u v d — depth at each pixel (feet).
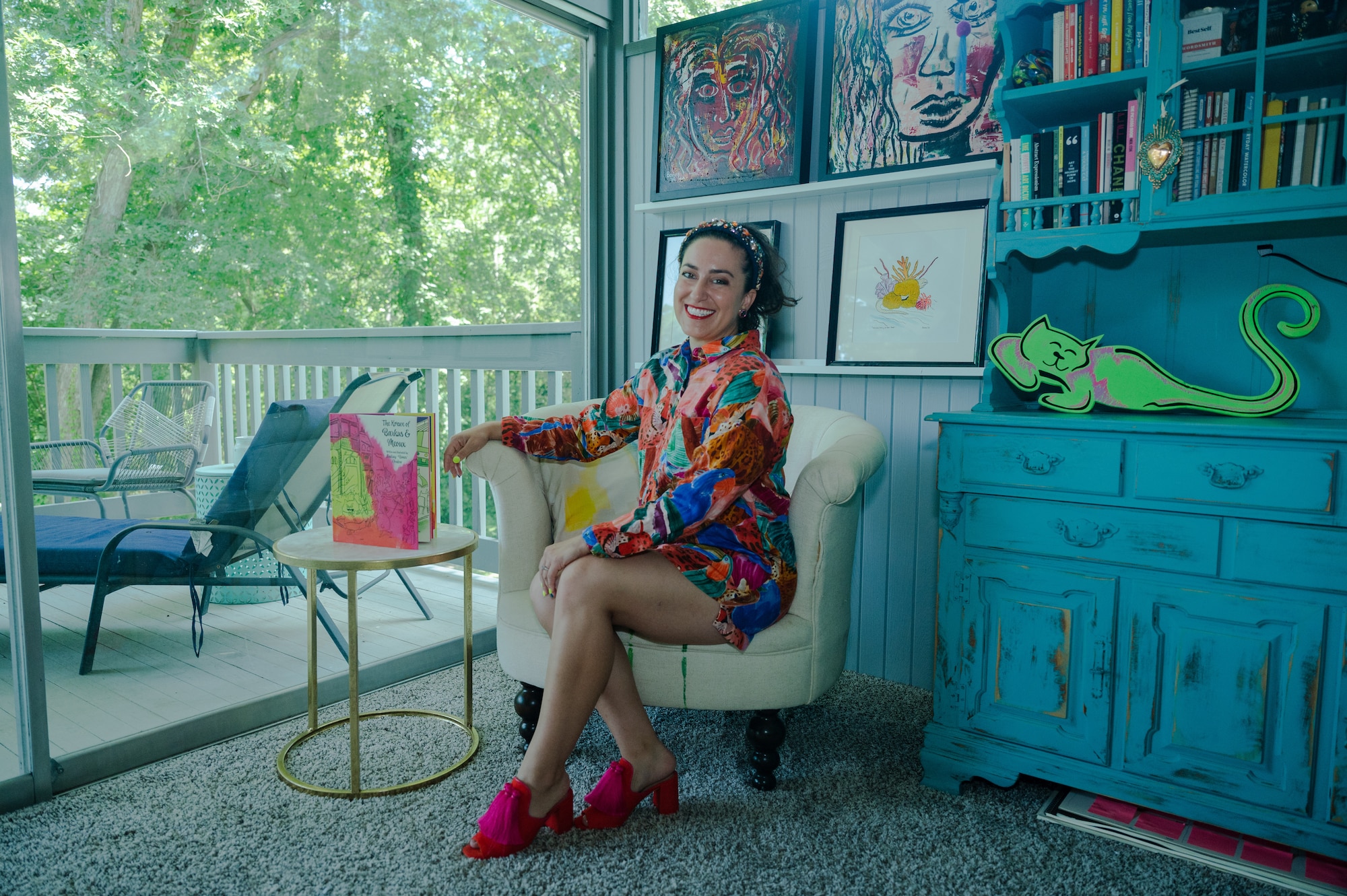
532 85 8.64
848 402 7.72
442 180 7.86
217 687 6.40
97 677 5.65
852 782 5.71
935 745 5.65
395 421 5.44
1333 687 4.43
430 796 5.40
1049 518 5.21
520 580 6.10
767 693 5.24
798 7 7.83
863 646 7.87
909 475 7.43
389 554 5.29
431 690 7.29
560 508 6.43
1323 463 4.36
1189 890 4.50
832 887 4.49
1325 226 5.28
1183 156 5.27
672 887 4.46
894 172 7.17
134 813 5.16
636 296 9.34
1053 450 5.16
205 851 4.74
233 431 6.41
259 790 5.47
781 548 5.36
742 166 8.21
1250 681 4.65
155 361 5.85
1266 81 5.26
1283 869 4.66
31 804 5.24
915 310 7.22
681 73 8.61
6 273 4.99
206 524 6.30
